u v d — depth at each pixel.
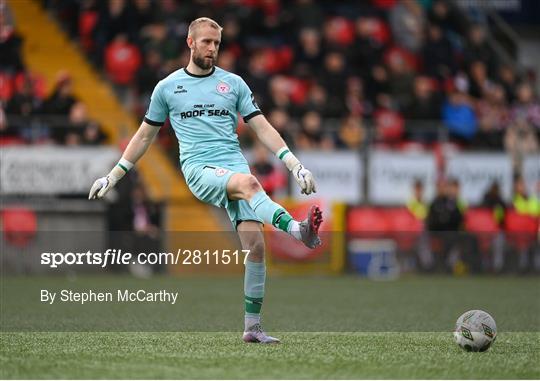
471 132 71.81
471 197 68.25
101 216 61.50
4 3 65.94
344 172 66.00
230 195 25.41
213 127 26.14
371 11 82.94
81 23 72.44
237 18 74.69
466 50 82.94
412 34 84.56
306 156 65.44
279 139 26.12
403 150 67.06
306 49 74.75
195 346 25.34
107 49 70.88
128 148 26.75
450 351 24.81
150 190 64.12
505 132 71.00
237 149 26.53
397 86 75.12
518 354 24.47
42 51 71.56
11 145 60.97
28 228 60.19
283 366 21.64
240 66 69.31
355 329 31.72
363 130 67.00
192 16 72.31
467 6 91.56
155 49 69.31
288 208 63.62
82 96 69.50
